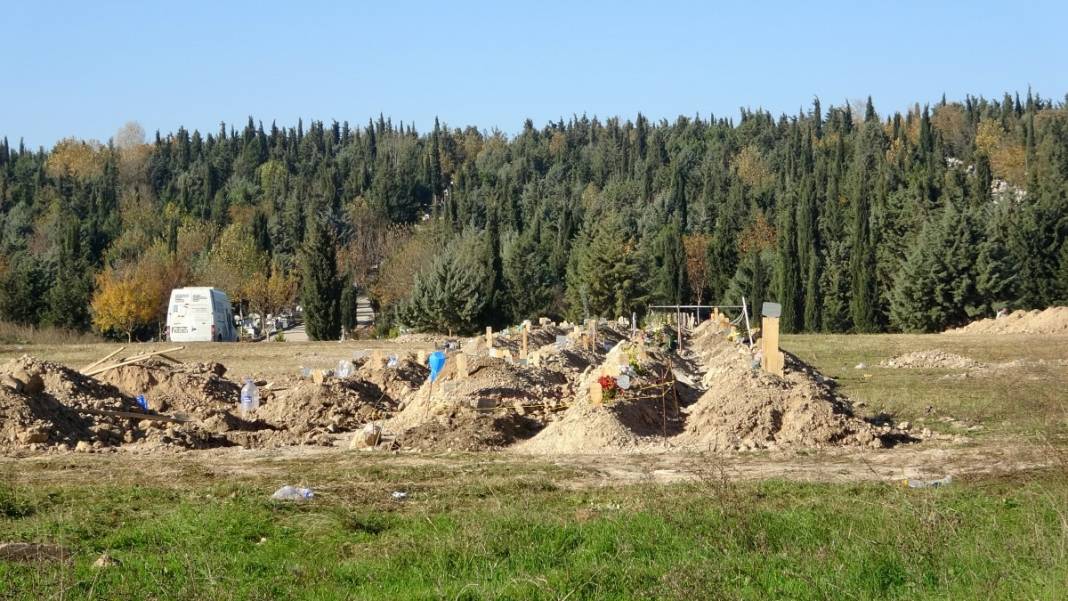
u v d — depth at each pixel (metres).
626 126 179.00
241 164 165.38
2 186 138.25
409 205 142.62
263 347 48.19
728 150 159.00
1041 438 15.92
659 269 85.62
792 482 15.03
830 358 39.94
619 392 20.80
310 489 15.09
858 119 177.00
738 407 19.64
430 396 23.94
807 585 9.83
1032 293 71.50
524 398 24.31
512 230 94.75
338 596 9.67
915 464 16.69
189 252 102.94
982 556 10.40
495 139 190.25
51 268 78.62
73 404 22.31
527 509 12.93
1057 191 73.44
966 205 73.62
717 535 11.43
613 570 10.25
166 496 14.41
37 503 13.76
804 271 76.25
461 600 9.61
